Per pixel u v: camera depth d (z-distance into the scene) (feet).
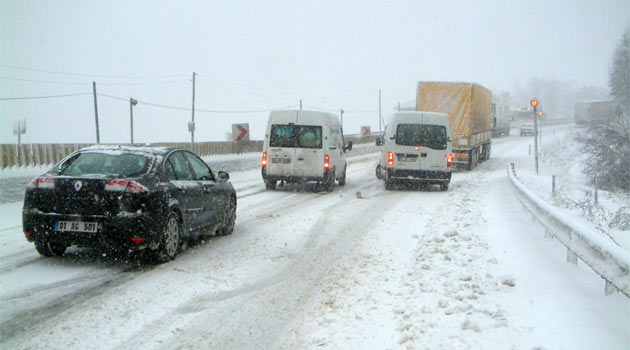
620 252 16.69
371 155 148.36
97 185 23.41
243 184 68.13
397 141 63.52
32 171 53.52
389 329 17.43
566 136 197.98
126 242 23.44
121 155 25.80
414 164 63.21
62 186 23.59
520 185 45.37
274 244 31.19
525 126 239.09
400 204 50.47
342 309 19.52
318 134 59.82
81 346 15.61
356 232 35.37
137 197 23.57
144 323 17.71
